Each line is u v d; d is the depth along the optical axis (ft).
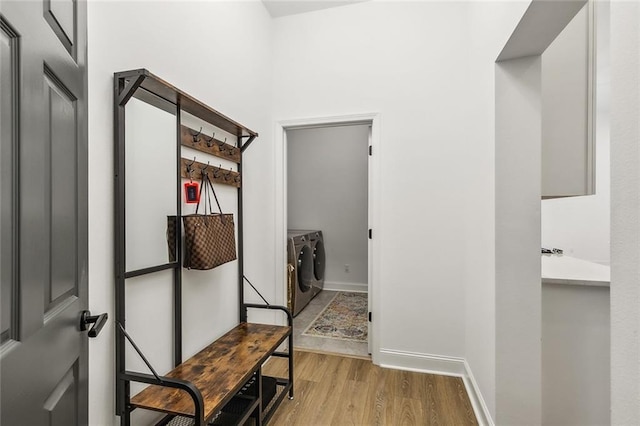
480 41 6.25
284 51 8.87
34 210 2.14
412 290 7.89
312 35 8.66
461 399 6.59
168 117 4.88
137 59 4.37
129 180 4.25
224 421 4.90
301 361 8.23
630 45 1.80
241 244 6.95
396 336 7.98
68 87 2.70
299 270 11.79
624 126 1.84
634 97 1.77
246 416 4.83
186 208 5.46
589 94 5.26
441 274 7.71
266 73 8.52
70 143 2.77
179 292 5.05
